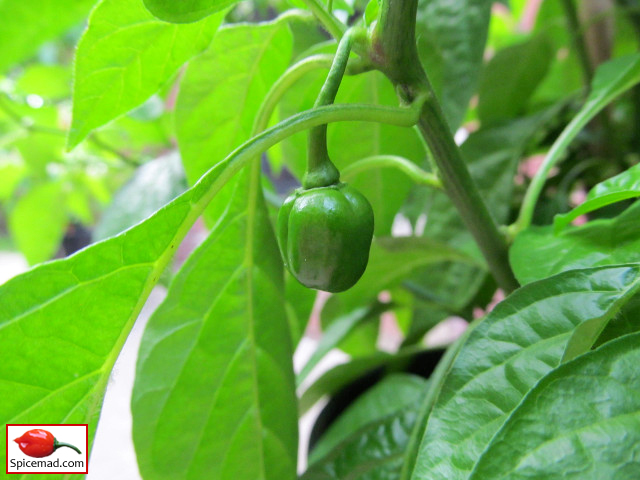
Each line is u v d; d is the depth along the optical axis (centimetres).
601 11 26
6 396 10
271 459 16
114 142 35
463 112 18
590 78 25
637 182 11
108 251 10
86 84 14
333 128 17
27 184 44
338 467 17
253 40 16
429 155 14
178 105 17
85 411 11
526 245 13
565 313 11
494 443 8
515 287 15
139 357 15
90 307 10
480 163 22
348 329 24
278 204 20
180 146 17
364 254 11
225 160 10
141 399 15
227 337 15
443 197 22
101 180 38
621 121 27
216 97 17
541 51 25
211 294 15
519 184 25
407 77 11
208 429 15
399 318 30
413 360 26
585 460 8
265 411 16
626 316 11
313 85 16
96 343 11
